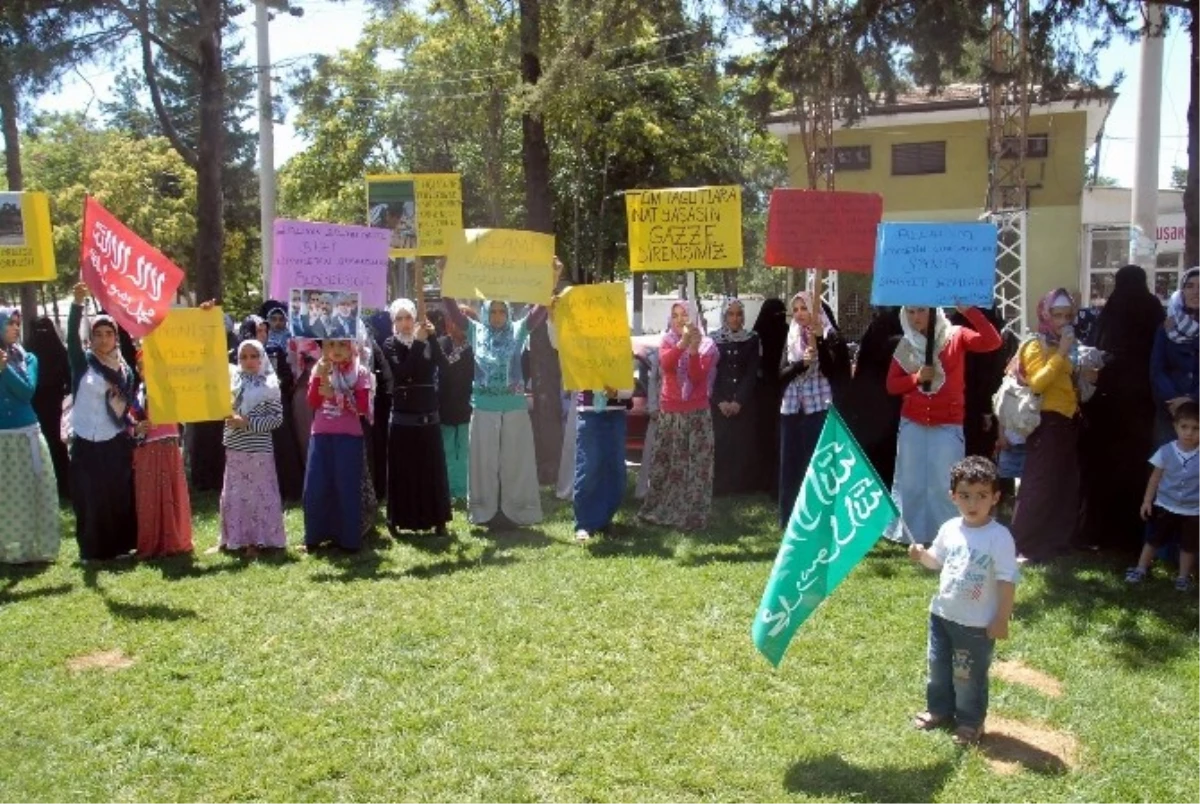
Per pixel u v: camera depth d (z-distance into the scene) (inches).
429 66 929.5
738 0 392.5
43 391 423.5
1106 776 174.4
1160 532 270.4
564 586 276.2
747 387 391.2
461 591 275.1
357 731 193.0
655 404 386.6
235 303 1608.0
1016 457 342.3
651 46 543.5
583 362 327.6
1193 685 209.2
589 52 438.3
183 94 1217.4
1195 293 275.4
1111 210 1016.2
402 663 224.8
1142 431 292.2
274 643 239.0
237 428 323.6
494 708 201.3
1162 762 178.7
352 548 322.7
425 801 168.9
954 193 1063.0
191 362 304.3
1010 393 291.7
